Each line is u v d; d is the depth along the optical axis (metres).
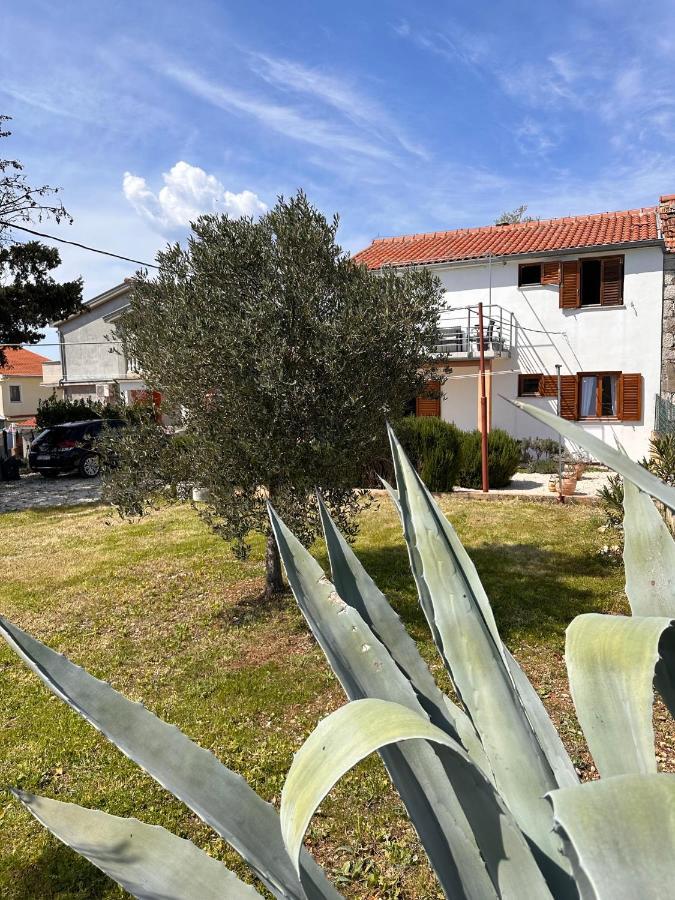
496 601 6.06
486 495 11.60
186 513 11.09
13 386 44.56
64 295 19.88
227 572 7.38
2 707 4.42
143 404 5.79
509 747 1.34
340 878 2.75
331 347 4.68
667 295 15.84
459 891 1.15
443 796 1.24
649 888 0.55
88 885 2.82
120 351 6.18
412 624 5.63
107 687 1.29
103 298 29.58
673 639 1.25
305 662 4.91
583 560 7.43
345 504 5.41
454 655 1.41
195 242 5.18
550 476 14.34
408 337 5.18
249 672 4.78
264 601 6.27
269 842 1.26
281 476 5.11
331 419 4.88
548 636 5.21
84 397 30.78
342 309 5.00
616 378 16.70
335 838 3.01
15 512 12.51
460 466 12.43
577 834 0.57
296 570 1.40
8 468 17.34
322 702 4.31
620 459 1.04
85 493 14.61
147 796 3.38
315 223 5.20
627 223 17.42
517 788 1.30
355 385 5.02
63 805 1.37
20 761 3.75
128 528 10.21
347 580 1.55
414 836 2.99
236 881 1.31
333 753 0.75
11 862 2.95
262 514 5.32
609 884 0.54
